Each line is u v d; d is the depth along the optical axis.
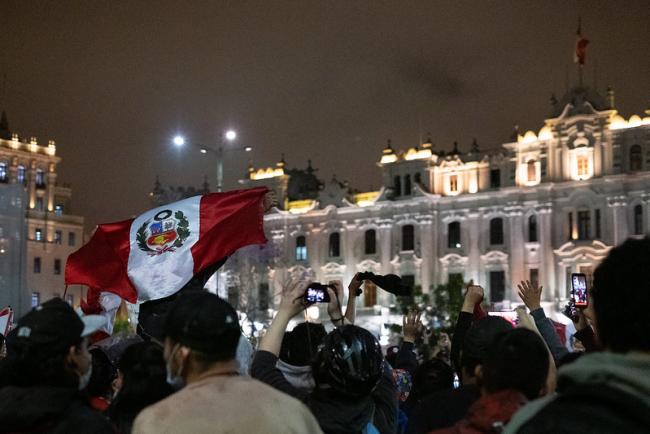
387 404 7.16
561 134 69.62
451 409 6.79
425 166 76.25
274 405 5.19
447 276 74.44
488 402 5.16
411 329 10.29
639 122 66.88
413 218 76.12
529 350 5.25
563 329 15.21
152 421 5.08
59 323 5.68
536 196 70.38
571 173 69.00
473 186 74.25
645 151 66.50
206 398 5.14
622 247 4.20
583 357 4.03
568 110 69.31
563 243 68.56
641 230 65.69
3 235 52.41
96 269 12.48
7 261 52.44
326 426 6.39
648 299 3.98
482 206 73.25
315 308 60.22
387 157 78.62
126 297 12.21
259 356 6.82
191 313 5.37
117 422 6.99
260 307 80.81
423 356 30.94
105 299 12.77
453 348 8.25
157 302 12.08
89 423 5.54
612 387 3.82
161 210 12.69
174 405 5.13
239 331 5.54
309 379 7.89
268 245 80.38
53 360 5.63
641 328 3.98
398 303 68.88
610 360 3.92
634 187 66.25
